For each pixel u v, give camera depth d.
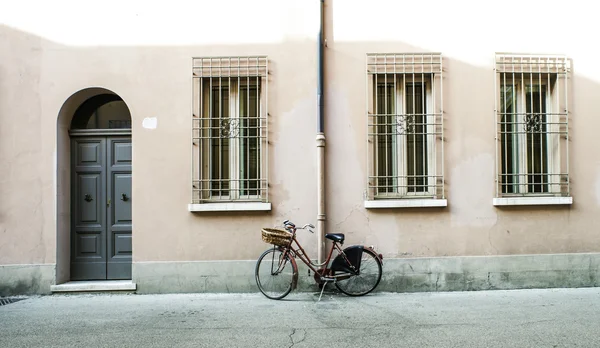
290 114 5.94
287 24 5.98
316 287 5.78
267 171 5.90
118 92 5.93
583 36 6.12
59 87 5.92
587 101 6.11
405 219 5.91
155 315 4.83
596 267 5.98
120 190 6.29
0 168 5.88
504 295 5.60
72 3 5.93
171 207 5.89
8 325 4.51
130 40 5.94
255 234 5.86
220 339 4.05
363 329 4.30
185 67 5.96
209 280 5.83
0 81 5.90
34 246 5.86
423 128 6.05
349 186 5.92
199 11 5.98
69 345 3.94
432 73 6.00
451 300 5.38
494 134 6.01
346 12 5.99
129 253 6.24
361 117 5.96
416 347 3.82
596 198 6.05
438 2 6.03
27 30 5.93
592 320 4.53
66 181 6.14
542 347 3.80
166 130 5.93
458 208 5.94
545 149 6.23
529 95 6.24
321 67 5.87
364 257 5.71
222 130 6.07
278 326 4.41
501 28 6.05
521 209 5.98
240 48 5.97
